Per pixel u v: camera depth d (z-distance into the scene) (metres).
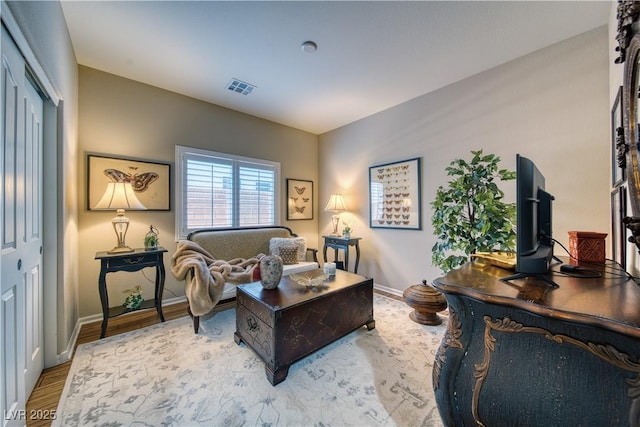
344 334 2.02
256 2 1.69
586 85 1.95
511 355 0.84
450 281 1.00
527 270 1.00
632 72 1.04
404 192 3.21
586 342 0.71
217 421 1.28
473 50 2.20
